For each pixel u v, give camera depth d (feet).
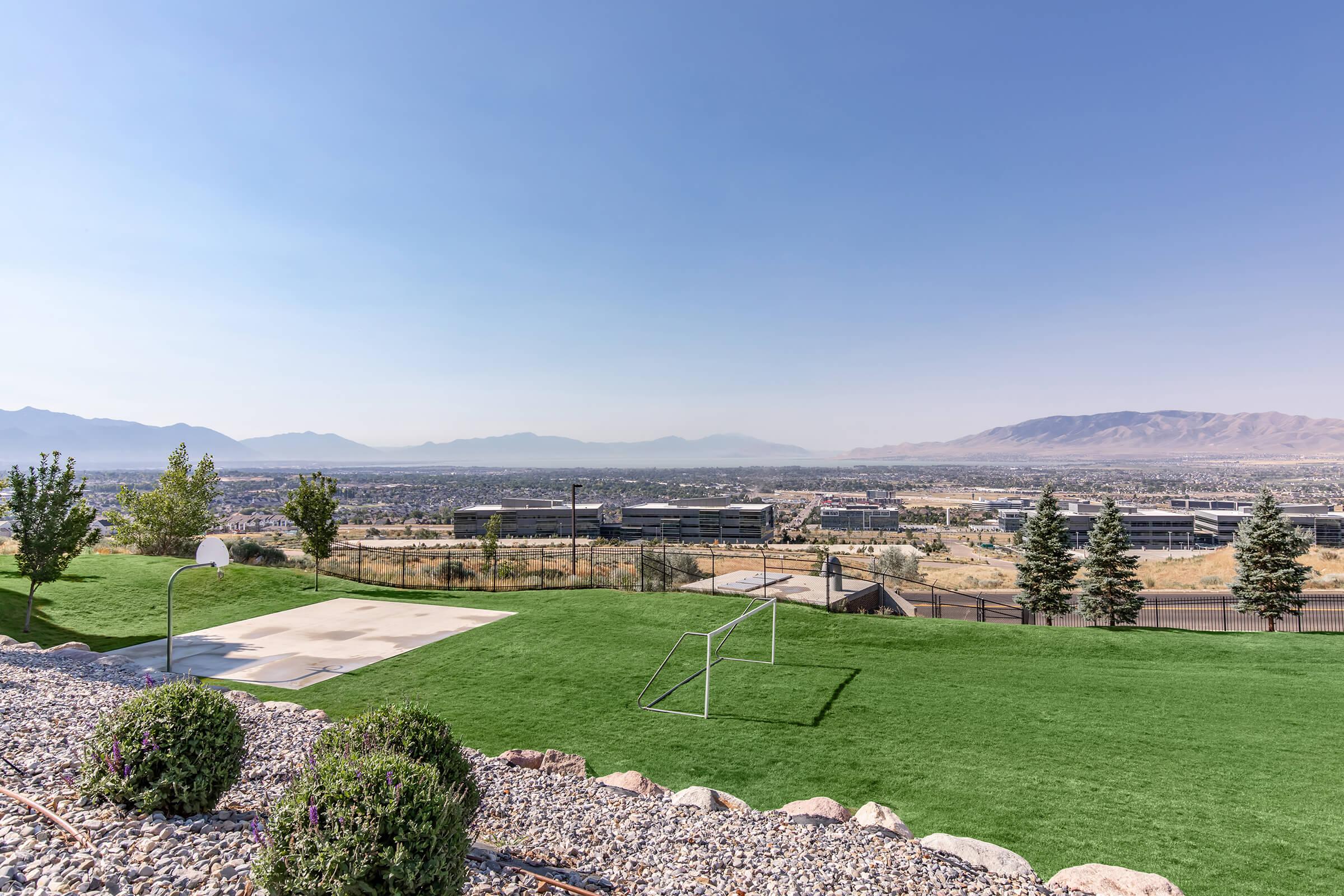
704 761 28.81
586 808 21.44
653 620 55.21
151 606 59.26
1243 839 21.42
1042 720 33.53
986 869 18.21
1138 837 21.71
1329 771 27.02
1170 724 32.73
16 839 15.20
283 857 12.70
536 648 47.39
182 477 98.84
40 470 49.80
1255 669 41.57
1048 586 90.22
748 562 142.20
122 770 17.01
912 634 49.85
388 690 38.37
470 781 18.08
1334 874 19.25
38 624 51.44
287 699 36.63
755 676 41.29
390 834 12.70
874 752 29.60
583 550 134.31
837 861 18.02
